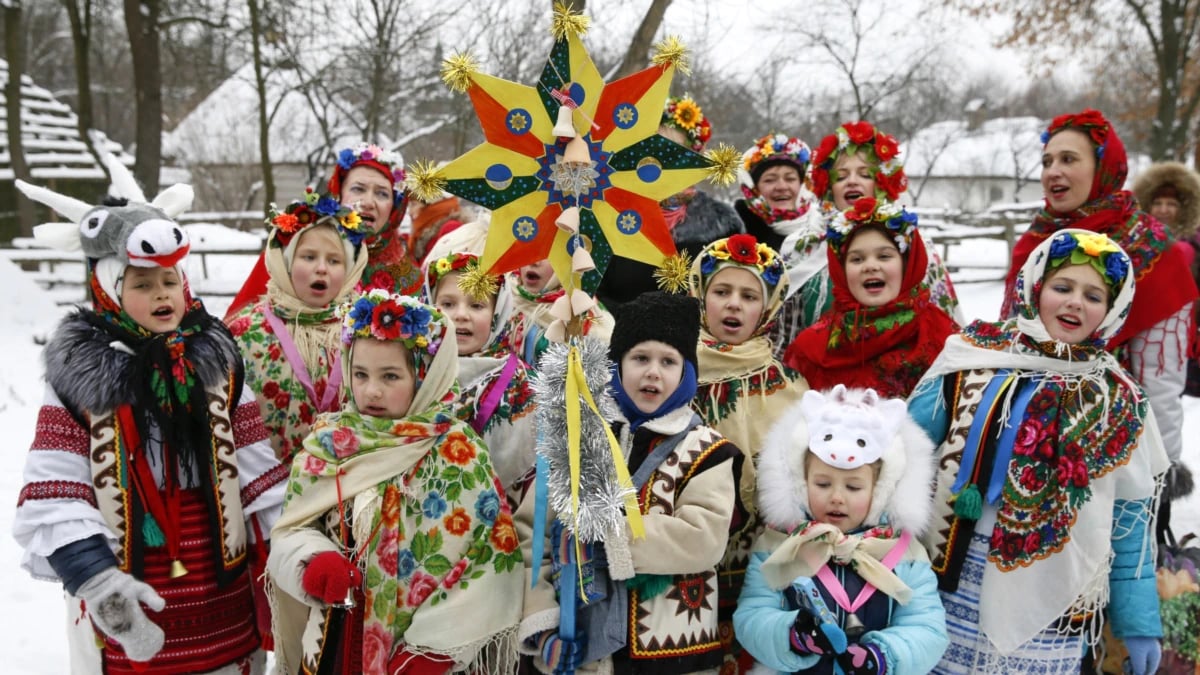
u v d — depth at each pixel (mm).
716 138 16891
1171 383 3162
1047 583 2602
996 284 14133
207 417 2621
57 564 2418
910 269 3158
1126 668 2891
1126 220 3295
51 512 2422
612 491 2410
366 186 4078
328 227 3301
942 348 3148
